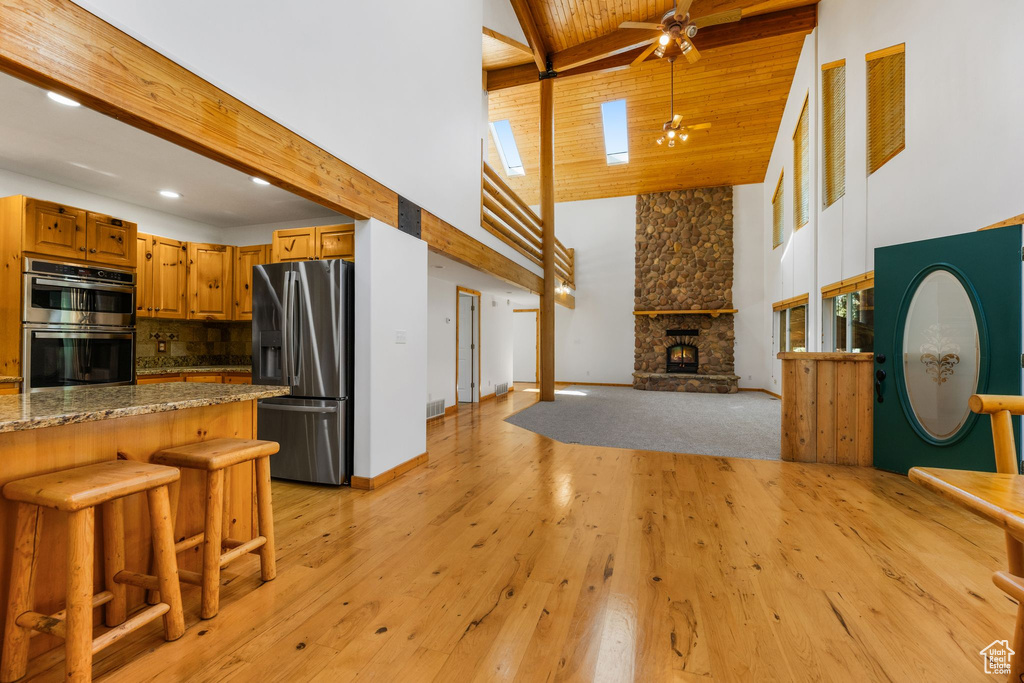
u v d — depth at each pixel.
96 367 3.50
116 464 1.56
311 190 2.55
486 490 3.24
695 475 3.61
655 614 1.74
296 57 2.45
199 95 1.91
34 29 1.37
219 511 1.76
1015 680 1.21
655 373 10.27
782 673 1.42
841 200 5.75
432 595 1.89
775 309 9.06
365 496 3.11
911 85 4.15
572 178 10.47
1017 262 2.93
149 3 1.71
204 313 4.52
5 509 1.41
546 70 7.60
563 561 2.18
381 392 3.35
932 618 1.71
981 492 1.04
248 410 2.31
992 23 3.10
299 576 2.04
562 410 7.09
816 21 6.57
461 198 4.58
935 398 3.38
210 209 4.15
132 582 1.61
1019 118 2.88
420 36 3.75
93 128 2.48
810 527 2.58
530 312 12.05
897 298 3.60
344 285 3.29
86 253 3.42
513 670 1.45
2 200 3.09
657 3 6.50
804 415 4.01
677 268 10.58
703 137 9.08
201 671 1.44
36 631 1.37
